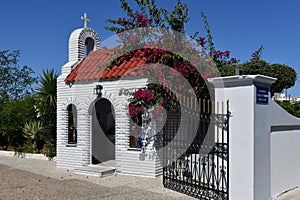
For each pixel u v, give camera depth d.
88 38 14.14
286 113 8.45
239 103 7.21
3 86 30.03
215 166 7.76
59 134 12.78
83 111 12.16
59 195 8.38
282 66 18.50
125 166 11.18
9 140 17.73
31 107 17.06
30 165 13.52
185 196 8.14
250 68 17.81
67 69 12.88
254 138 6.98
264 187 7.25
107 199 7.96
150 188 9.09
